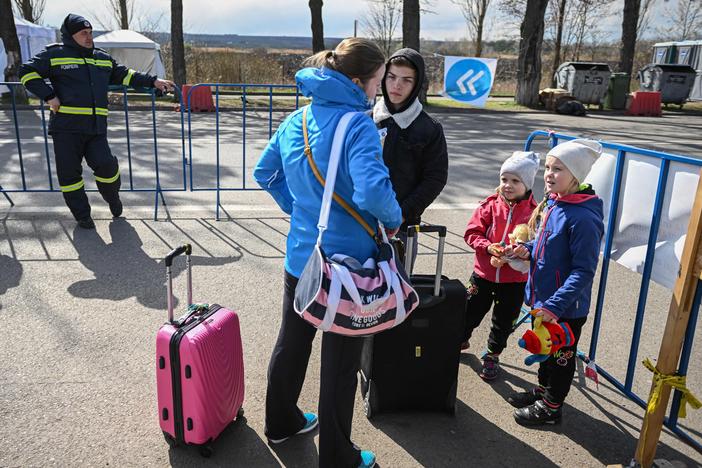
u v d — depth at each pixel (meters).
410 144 2.95
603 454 2.78
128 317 3.87
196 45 26.67
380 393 2.93
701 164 2.64
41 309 3.94
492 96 25.52
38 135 10.73
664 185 2.84
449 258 5.29
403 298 2.14
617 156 3.15
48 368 3.26
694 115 20.44
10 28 15.50
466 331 3.46
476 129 14.19
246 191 7.24
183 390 2.51
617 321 4.16
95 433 2.75
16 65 15.64
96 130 5.41
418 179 3.05
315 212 2.21
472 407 3.11
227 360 2.63
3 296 4.11
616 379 3.41
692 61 24.17
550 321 2.61
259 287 4.44
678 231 2.79
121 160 8.93
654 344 3.85
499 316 3.30
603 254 3.30
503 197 3.29
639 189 3.02
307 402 3.07
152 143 10.46
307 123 2.22
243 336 3.71
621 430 2.97
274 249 5.26
